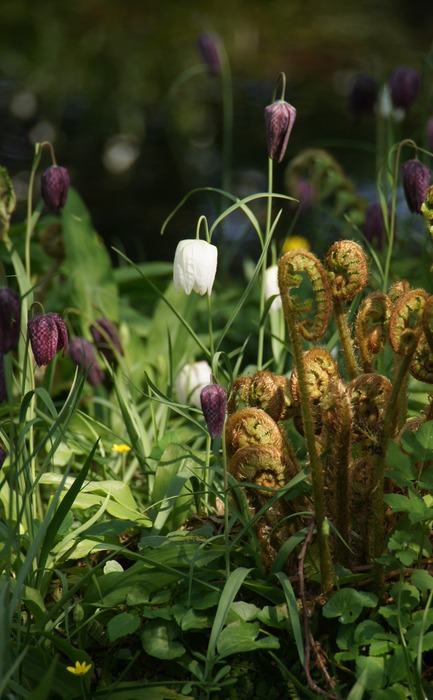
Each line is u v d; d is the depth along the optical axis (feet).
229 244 14.46
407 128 16.60
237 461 7.36
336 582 7.30
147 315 10.05
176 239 14.98
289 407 7.43
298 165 9.17
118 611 7.47
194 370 8.59
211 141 19.24
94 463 8.39
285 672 7.23
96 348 8.83
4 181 8.02
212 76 10.01
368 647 7.34
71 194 9.46
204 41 9.92
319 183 9.39
